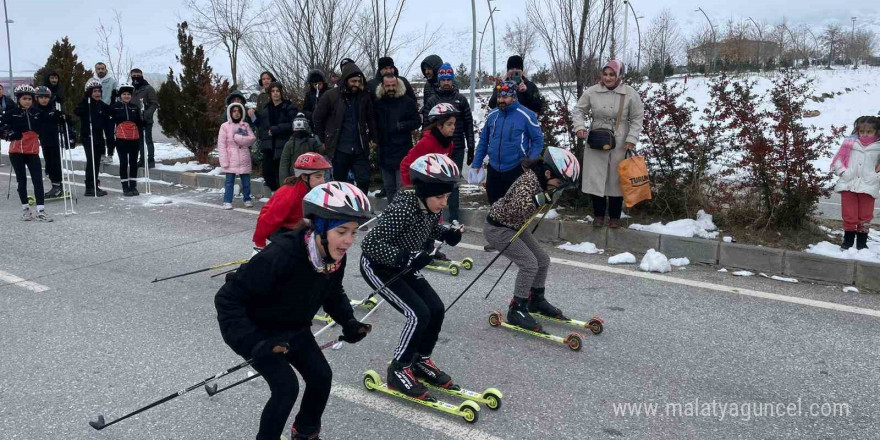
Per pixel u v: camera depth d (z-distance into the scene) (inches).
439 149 246.2
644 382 158.6
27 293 230.5
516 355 175.8
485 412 145.5
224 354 177.2
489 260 268.5
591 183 273.4
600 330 187.6
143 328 196.2
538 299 197.6
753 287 227.9
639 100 270.4
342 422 141.7
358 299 221.6
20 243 303.9
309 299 109.5
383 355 176.6
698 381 158.7
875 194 236.8
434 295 153.8
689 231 267.3
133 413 117.0
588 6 323.3
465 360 173.0
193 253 282.8
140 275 251.1
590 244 279.9
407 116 302.5
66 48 736.3
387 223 140.9
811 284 230.8
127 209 382.6
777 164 269.7
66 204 401.4
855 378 158.6
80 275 251.9
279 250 104.0
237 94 375.9
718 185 287.6
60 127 394.6
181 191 442.3
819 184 292.5
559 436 134.6
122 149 417.1
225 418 143.1
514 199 179.5
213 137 533.6
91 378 163.2
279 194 180.4
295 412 145.9
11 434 137.2
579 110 277.1
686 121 292.5
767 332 187.8
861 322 193.8
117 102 417.4
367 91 306.7
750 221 275.4
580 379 160.9
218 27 620.1
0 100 532.7
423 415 144.5
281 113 366.0
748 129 275.7
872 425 137.6
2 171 545.0
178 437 135.6
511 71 293.1
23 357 176.1
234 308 105.3
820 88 977.5
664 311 206.1
